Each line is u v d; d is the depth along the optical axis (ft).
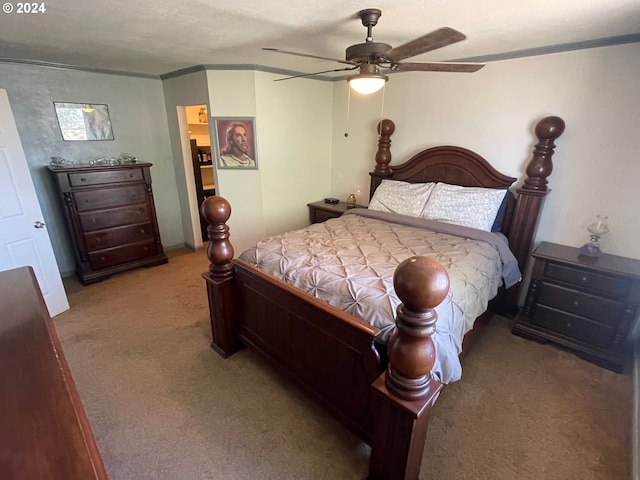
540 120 8.68
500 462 5.36
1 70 9.91
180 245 15.58
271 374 7.36
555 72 8.30
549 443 5.70
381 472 4.67
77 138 11.66
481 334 8.49
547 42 7.86
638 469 5.02
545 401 6.62
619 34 7.18
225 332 7.70
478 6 5.69
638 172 7.64
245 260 7.41
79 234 11.10
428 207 10.02
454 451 5.54
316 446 5.65
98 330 8.92
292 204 13.91
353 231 8.99
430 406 4.18
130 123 12.84
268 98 11.89
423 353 3.83
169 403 6.52
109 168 11.28
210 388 6.92
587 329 7.78
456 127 10.32
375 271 6.11
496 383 7.10
